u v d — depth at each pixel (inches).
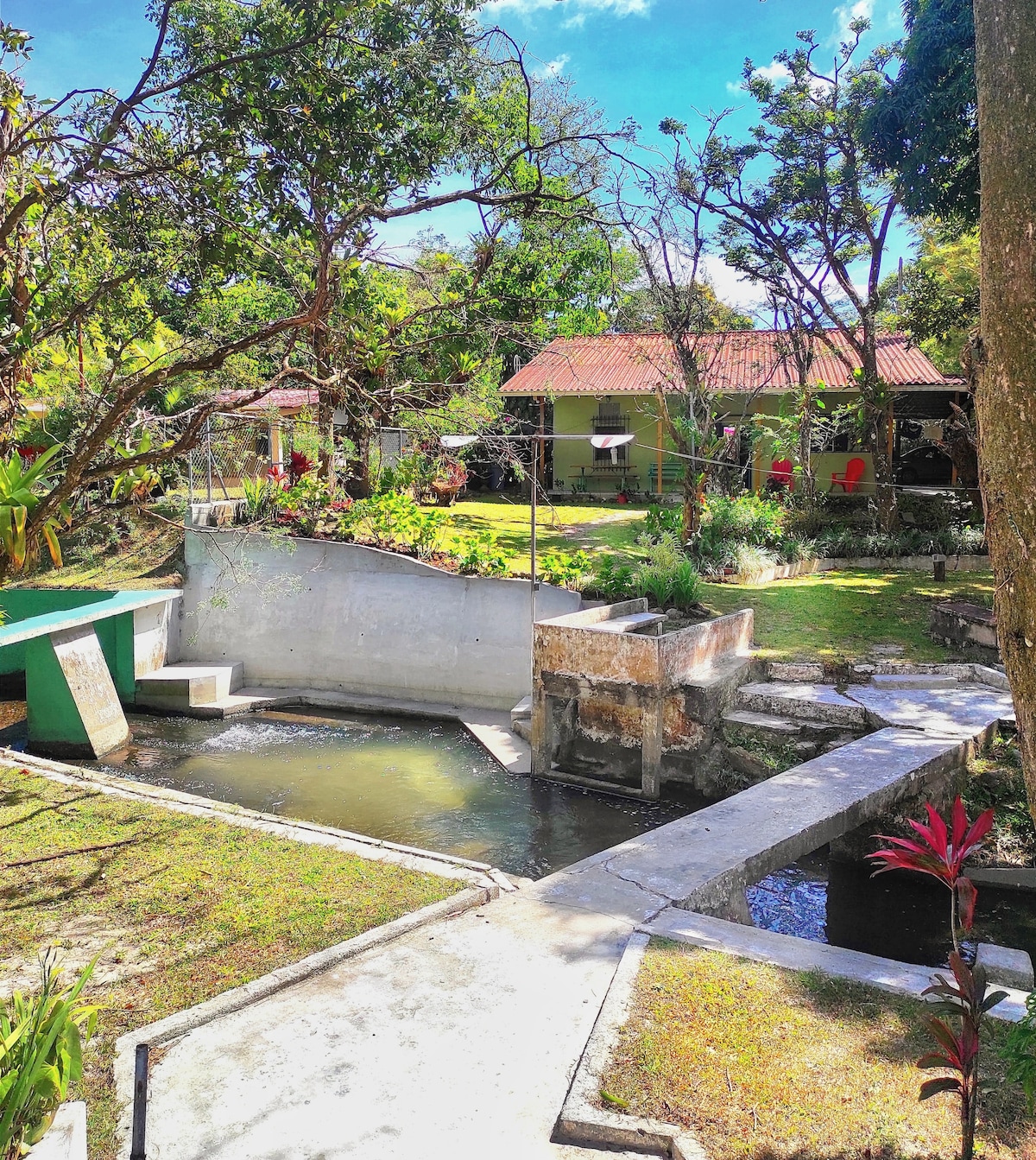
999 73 117.6
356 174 291.0
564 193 367.9
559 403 949.8
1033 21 113.5
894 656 462.6
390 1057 176.2
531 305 582.2
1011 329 117.5
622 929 226.5
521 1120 159.0
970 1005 135.4
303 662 581.9
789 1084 162.1
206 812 319.6
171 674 562.9
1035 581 116.3
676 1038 176.2
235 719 540.4
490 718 521.7
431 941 221.9
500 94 405.1
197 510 603.8
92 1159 148.9
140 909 242.7
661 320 695.7
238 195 276.7
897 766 337.4
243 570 555.2
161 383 232.4
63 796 334.3
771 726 405.7
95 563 625.6
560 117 410.3
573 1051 177.5
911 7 524.4
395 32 274.5
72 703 466.3
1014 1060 132.4
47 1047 116.3
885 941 300.2
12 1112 108.9
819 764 342.0
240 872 264.8
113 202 263.3
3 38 209.6
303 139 271.7
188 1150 151.9
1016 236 116.2
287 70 268.5
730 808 305.3
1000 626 123.7
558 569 545.6
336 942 220.5
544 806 399.2
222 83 271.7
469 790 418.3
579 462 950.4
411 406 362.6
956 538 705.0
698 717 414.0
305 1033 184.5
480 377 524.1
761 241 722.2
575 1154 151.4
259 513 625.3
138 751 480.7
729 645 462.0
